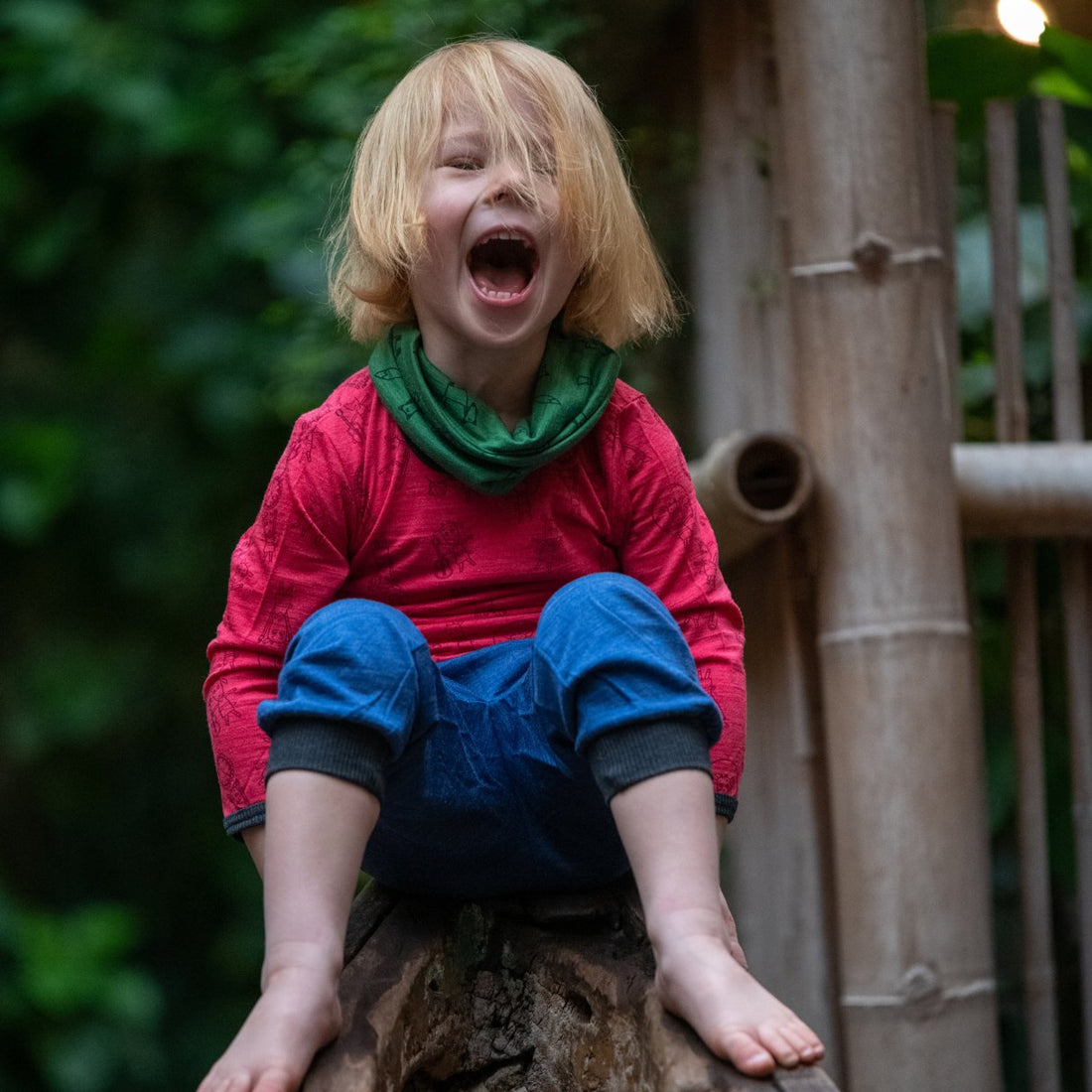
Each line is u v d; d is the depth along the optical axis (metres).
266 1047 1.75
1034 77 4.06
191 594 8.64
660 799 1.88
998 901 4.30
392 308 2.30
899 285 3.53
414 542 2.17
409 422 2.14
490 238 2.12
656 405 4.29
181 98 7.76
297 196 6.42
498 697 2.11
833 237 3.55
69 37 7.86
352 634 1.92
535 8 4.29
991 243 3.81
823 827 3.68
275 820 1.86
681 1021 1.87
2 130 8.14
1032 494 3.66
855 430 3.53
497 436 2.12
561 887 2.23
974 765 3.54
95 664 8.62
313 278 6.08
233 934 8.45
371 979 2.03
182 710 8.85
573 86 2.24
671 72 4.18
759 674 3.77
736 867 3.90
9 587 8.80
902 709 3.49
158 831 8.93
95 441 8.63
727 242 4.00
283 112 7.67
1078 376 4.01
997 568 4.30
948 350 3.80
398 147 2.19
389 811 2.06
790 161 3.62
